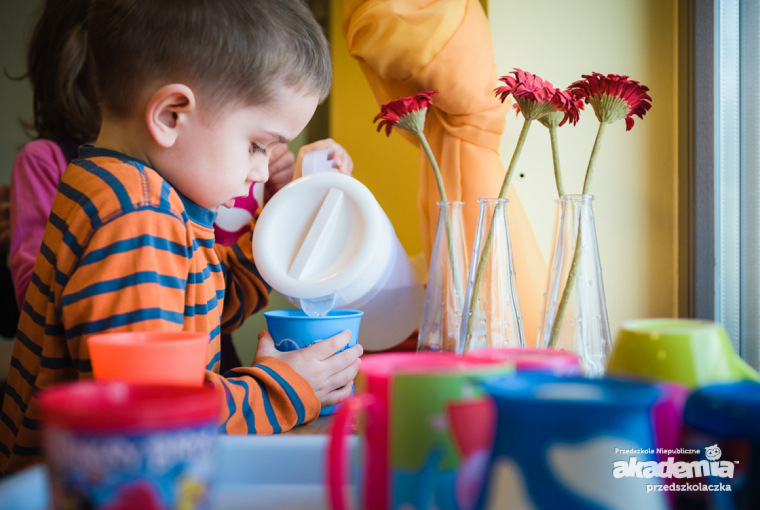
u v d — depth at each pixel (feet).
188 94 2.05
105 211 1.83
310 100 2.32
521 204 2.94
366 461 0.94
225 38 2.04
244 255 2.99
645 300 2.89
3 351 3.90
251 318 3.91
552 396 0.72
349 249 2.27
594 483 0.69
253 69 2.09
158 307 1.78
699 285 2.59
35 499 0.99
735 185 2.51
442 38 2.74
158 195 1.94
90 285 1.73
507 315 2.03
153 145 2.16
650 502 0.71
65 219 1.92
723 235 2.54
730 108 2.52
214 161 2.17
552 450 0.70
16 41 3.94
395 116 2.36
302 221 2.33
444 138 2.96
